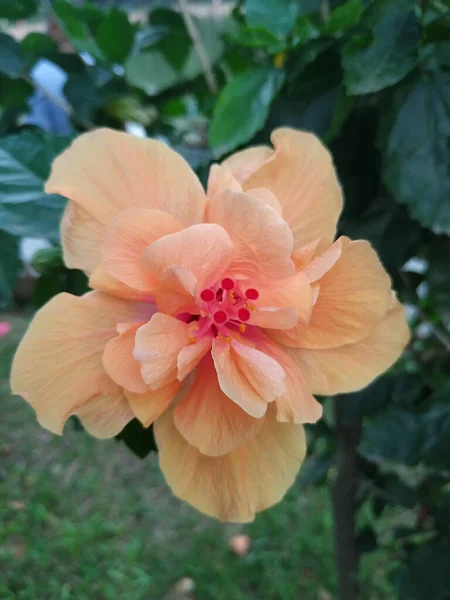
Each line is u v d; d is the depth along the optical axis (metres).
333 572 0.44
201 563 0.45
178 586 0.44
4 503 0.50
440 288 0.18
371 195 0.18
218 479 0.13
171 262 0.11
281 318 0.12
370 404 0.22
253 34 0.18
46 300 0.18
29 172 0.15
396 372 0.23
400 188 0.15
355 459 0.25
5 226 0.14
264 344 0.13
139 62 0.24
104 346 0.12
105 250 0.11
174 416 0.12
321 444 0.35
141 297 0.12
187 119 0.27
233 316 0.13
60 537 0.47
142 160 0.12
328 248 0.13
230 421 0.12
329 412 0.31
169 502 0.51
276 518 0.49
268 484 0.13
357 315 0.13
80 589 0.43
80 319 0.12
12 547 0.46
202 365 0.13
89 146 0.12
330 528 0.48
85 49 0.23
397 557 0.28
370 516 0.48
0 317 0.76
